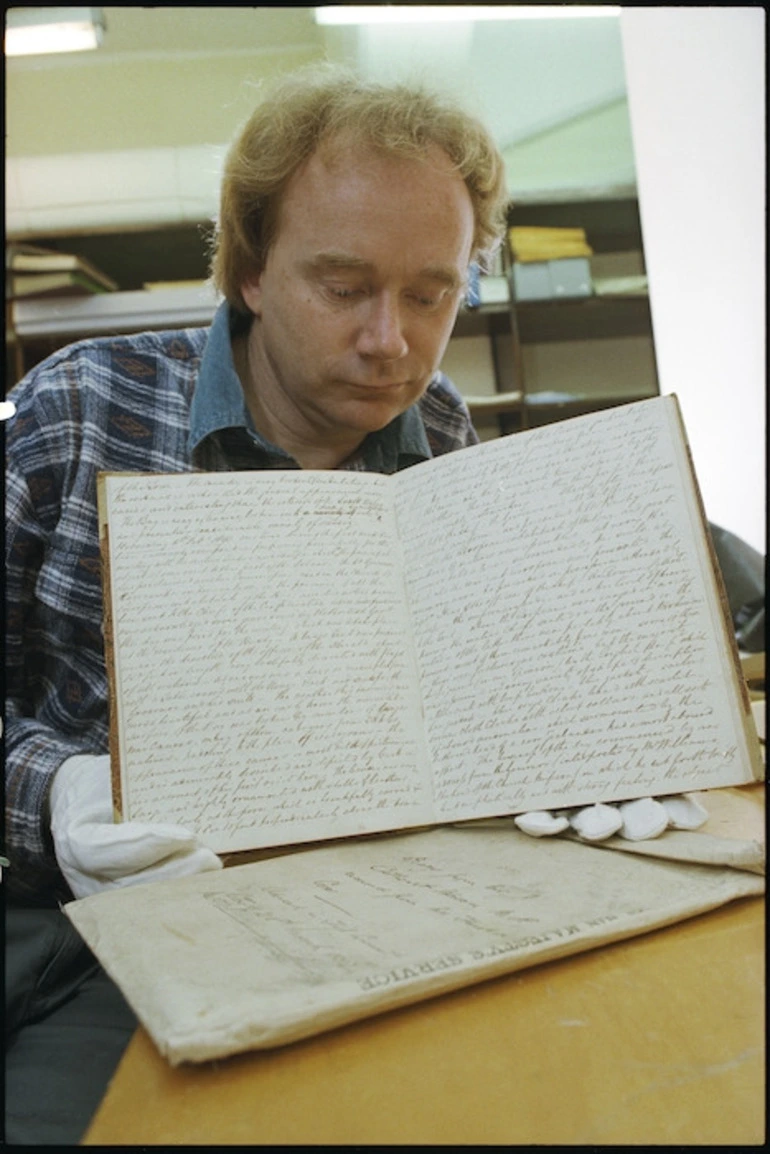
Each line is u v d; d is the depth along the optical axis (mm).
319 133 662
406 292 705
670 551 539
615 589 543
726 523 1987
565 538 558
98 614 776
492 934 352
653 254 2129
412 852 489
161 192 1941
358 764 533
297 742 529
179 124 1921
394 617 577
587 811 491
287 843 507
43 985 418
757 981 331
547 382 2270
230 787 515
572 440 572
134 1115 272
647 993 327
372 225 662
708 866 428
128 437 818
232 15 1773
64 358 854
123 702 517
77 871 503
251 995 300
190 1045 274
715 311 2088
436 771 546
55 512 788
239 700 530
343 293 697
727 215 2086
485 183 749
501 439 588
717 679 517
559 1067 286
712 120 2061
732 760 503
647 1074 281
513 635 552
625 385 2240
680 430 553
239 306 841
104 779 564
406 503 602
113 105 1878
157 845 472
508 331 2287
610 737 521
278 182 688
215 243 828
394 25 1882
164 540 548
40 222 1937
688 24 1988
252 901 403
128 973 325
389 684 559
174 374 873
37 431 792
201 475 567
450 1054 295
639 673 527
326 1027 294
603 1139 255
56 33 1773
